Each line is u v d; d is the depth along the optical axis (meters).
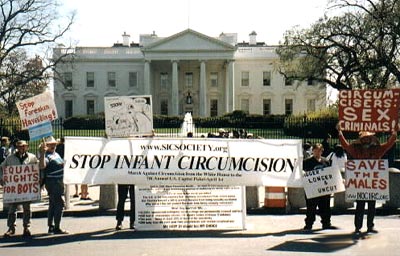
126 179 11.20
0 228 11.78
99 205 13.88
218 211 11.30
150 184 11.24
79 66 85.56
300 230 11.07
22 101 11.70
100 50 85.81
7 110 54.50
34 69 52.53
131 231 11.09
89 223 12.22
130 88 85.62
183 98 85.06
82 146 11.20
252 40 93.00
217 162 11.32
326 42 43.06
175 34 79.25
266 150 11.38
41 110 11.79
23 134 25.98
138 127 11.77
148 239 10.16
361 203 10.54
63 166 11.08
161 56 80.12
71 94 85.62
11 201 10.59
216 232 10.91
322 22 42.06
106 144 11.29
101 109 85.75
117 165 11.23
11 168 10.64
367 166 10.48
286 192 14.59
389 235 10.30
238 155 11.35
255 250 9.04
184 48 79.62
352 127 10.86
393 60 37.38
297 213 13.62
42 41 50.50
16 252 9.04
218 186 11.39
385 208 13.55
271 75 85.31
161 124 56.69
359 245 9.39
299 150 11.37
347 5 40.22
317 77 46.03
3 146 18.56
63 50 75.50
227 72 81.56
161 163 11.28
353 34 39.34
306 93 84.56
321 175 11.05
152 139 11.35
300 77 47.12
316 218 12.87
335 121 32.34
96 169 11.17
